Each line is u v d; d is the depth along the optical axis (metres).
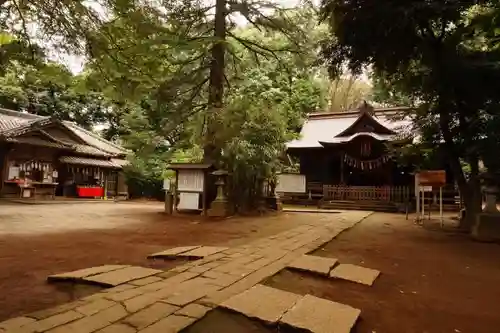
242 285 4.20
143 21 7.90
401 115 13.87
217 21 15.12
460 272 5.77
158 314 3.16
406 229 11.06
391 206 19.94
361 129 23.08
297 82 30.91
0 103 28.69
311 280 4.84
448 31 10.59
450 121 11.05
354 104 40.41
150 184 28.84
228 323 3.19
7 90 26.95
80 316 3.05
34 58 7.58
